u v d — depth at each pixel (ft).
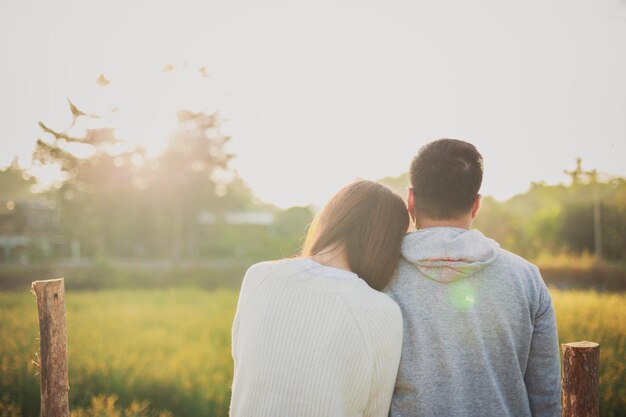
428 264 4.64
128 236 109.70
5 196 153.79
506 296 4.56
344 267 4.87
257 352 4.26
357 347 4.16
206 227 109.09
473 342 4.51
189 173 98.22
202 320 26.43
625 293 38.60
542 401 4.76
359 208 4.95
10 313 26.35
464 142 4.92
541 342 4.73
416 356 4.59
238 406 4.28
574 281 51.47
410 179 4.99
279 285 4.43
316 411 3.98
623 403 11.76
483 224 78.02
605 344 16.01
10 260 100.58
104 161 94.43
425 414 4.51
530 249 73.41
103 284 59.26
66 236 108.37
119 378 14.70
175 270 63.93
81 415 11.84
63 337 5.87
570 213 77.87
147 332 21.94
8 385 13.87
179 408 13.65
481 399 4.50
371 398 4.39
